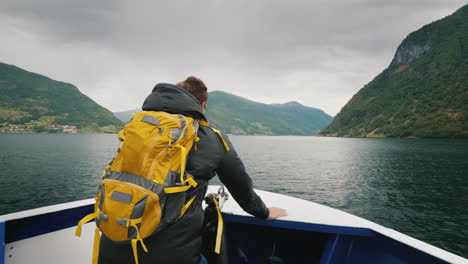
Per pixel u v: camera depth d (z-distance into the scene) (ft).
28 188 86.17
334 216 6.17
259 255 6.84
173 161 3.43
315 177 117.91
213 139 4.00
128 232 3.20
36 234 5.59
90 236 6.40
